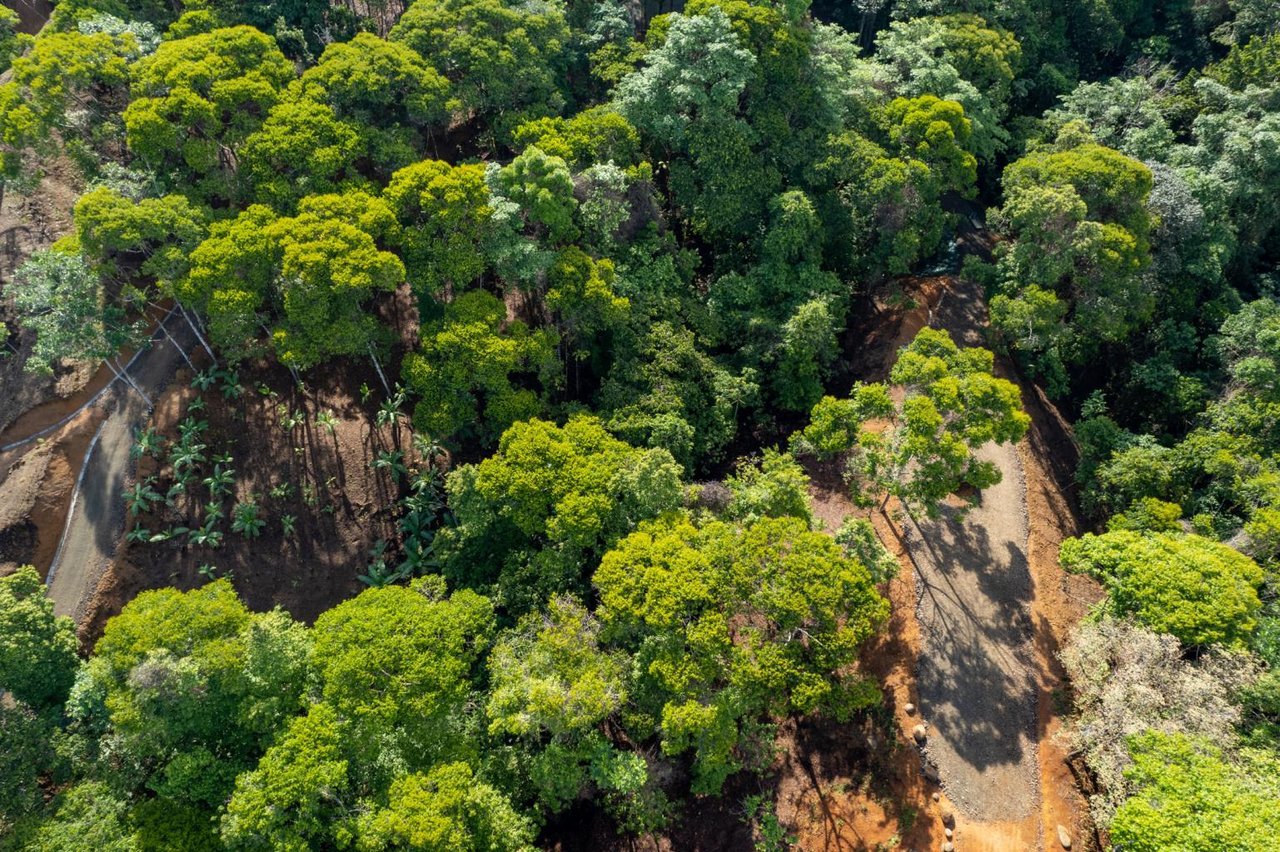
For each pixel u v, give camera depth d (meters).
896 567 43.97
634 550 40.47
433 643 38.47
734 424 57.34
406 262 53.16
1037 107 83.31
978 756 44.12
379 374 56.66
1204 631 38.94
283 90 57.12
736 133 60.19
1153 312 63.34
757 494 45.03
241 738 38.38
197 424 53.97
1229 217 68.38
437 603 41.16
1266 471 48.53
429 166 52.97
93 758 38.53
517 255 51.72
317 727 35.81
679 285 60.31
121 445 53.16
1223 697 37.88
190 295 48.28
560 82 71.38
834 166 61.62
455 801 34.53
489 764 39.62
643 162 61.75
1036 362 63.34
